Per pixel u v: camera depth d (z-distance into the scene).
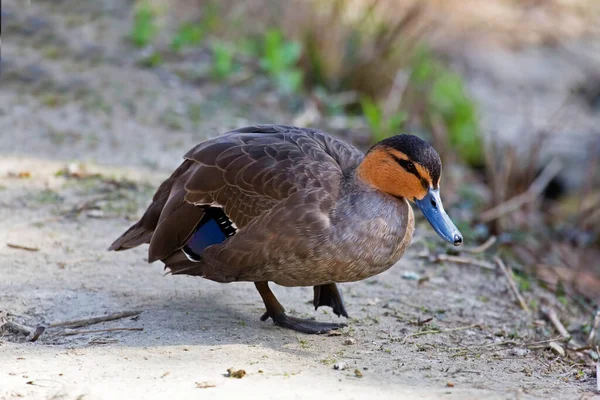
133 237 8.73
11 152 12.72
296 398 6.56
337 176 8.26
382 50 18.06
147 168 12.77
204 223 8.29
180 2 20.25
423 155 8.25
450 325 9.25
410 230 8.46
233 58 17.69
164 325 8.27
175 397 6.54
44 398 6.50
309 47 18.06
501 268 11.02
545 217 15.49
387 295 9.85
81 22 18.20
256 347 7.88
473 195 14.65
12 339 7.90
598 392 7.48
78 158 12.83
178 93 15.91
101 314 8.45
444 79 18.72
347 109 17.38
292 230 7.90
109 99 15.15
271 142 8.47
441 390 7.00
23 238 10.12
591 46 24.69
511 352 8.73
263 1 19.75
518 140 18.58
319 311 9.12
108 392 6.62
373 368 7.57
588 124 20.66
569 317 10.49
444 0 24.48
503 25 24.69
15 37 16.94
